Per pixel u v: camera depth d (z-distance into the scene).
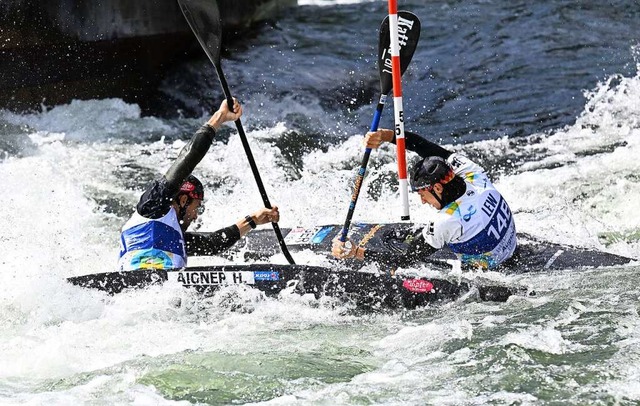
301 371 16.27
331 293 18.73
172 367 16.58
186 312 18.62
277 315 18.67
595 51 45.53
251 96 42.09
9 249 23.42
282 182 31.55
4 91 35.81
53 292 18.97
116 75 40.22
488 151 35.19
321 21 51.34
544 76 43.16
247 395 15.44
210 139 18.62
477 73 44.22
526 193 28.64
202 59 44.62
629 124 36.41
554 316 17.89
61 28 37.12
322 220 26.77
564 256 20.92
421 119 40.00
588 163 31.58
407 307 18.69
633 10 50.34
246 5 48.50
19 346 17.67
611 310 18.05
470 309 18.59
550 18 49.97
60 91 37.94
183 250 19.39
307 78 43.69
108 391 15.73
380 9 53.53
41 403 15.26
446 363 16.23
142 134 38.38
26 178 31.25
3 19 34.88
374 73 44.47
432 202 19.16
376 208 27.66
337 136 38.19
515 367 15.82
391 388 15.41
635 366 15.52
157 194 18.77
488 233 19.23
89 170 33.25
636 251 22.45
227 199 29.70
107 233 26.31
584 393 14.70
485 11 51.94
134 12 40.31
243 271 18.95
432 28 49.97
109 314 18.58
